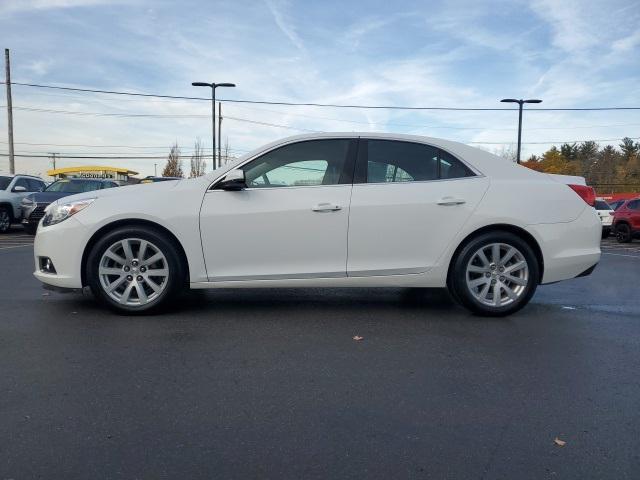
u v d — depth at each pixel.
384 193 4.73
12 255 9.20
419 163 4.89
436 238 4.75
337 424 2.77
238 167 4.78
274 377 3.38
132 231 4.58
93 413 2.84
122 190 4.79
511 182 4.89
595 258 4.97
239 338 4.14
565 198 4.93
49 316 4.68
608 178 71.75
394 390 3.20
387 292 5.92
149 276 4.67
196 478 2.28
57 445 2.52
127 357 3.68
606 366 3.64
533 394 3.17
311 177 4.79
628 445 2.59
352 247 4.70
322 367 3.56
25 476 2.26
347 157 4.83
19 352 3.76
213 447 2.53
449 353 3.87
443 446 2.56
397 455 2.48
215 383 3.26
